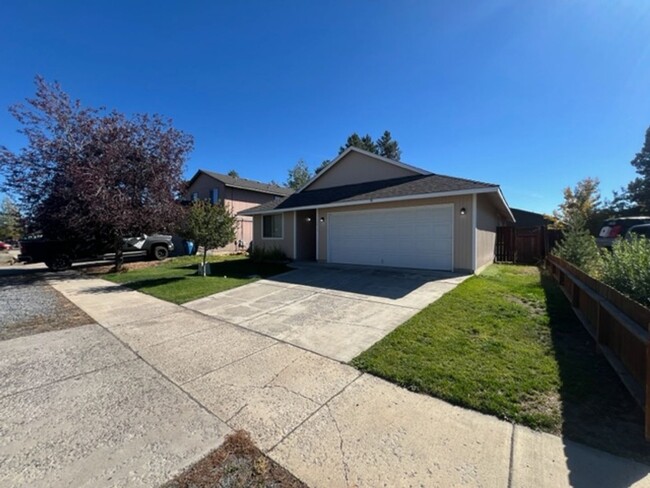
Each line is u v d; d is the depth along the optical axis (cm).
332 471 186
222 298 679
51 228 1104
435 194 866
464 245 886
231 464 193
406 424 231
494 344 375
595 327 392
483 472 182
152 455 202
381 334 424
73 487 175
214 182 2180
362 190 1160
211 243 1008
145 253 1589
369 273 919
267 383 300
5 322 520
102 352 386
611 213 2044
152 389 292
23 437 222
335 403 262
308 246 1412
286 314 540
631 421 229
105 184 1026
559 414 238
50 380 313
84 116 1099
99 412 254
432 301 580
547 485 172
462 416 240
